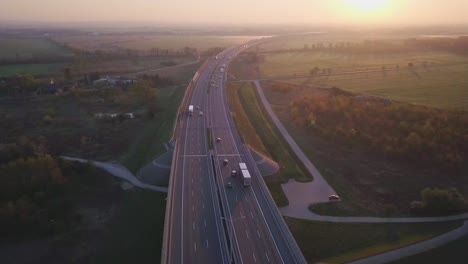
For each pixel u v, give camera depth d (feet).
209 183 346.95
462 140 449.48
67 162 411.54
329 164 426.51
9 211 315.78
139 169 413.39
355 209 335.67
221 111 556.10
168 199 311.47
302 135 516.32
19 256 281.95
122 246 291.38
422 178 393.09
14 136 508.94
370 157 444.96
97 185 383.04
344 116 563.48
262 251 254.47
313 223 311.88
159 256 278.67
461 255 273.75
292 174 399.24
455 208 328.70
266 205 312.91
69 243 295.07
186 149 419.95
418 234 298.15
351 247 281.95
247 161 392.88
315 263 263.29
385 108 568.82
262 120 574.97
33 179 367.86
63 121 568.82
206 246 259.39
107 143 487.20
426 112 538.88
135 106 646.74
